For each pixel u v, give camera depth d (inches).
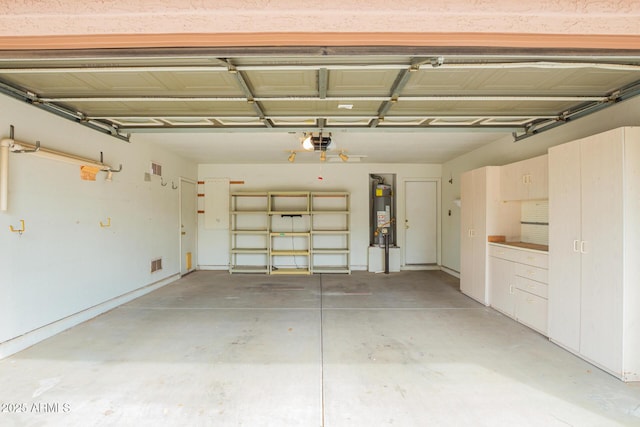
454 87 109.5
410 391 92.1
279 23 52.9
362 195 288.8
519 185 156.6
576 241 112.5
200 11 49.6
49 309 129.1
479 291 182.7
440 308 172.7
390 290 214.4
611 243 99.3
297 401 87.0
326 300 189.8
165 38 57.4
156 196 215.5
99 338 129.6
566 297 117.5
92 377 98.8
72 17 50.7
